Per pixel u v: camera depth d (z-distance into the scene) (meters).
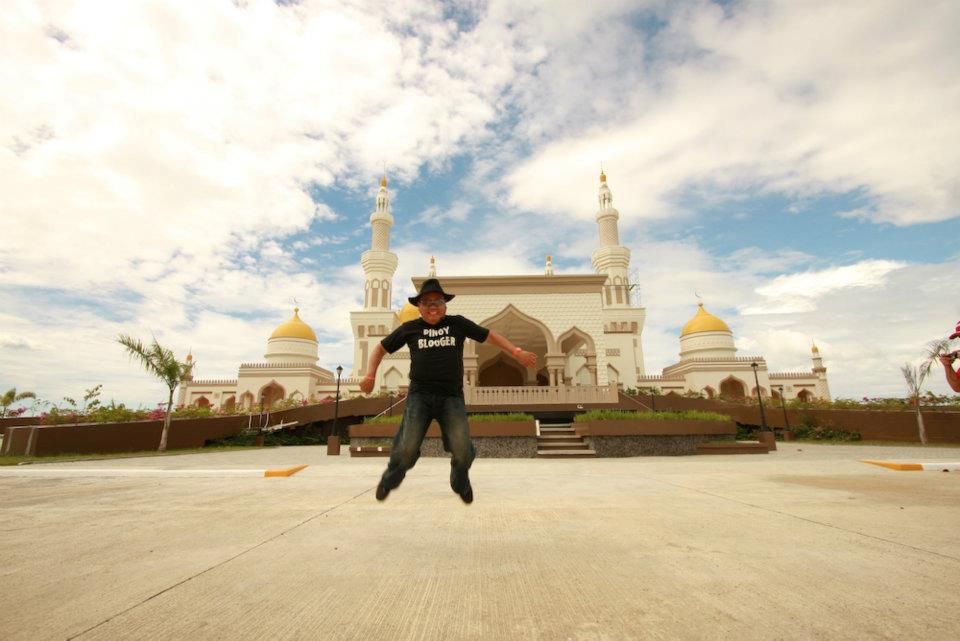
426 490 6.31
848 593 2.34
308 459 13.70
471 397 20.59
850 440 20.73
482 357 29.08
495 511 4.70
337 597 2.39
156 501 5.43
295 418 24.77
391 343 3.82
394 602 2.33
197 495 5.90
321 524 4.12
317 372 42.38
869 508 4.60
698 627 1.99
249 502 5.32
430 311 3.69
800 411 22.89
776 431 23.44
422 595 2.41
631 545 3.32
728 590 2.41
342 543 3.45
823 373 42.25
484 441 14.60
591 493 5.92
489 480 7.50
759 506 4.79
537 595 2.39
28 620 2.13
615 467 10.07
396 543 3.44
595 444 14.91
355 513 4.63
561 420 20.53
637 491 6.06
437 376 3.60
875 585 2.45
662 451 15.10
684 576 2.63
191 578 2.69
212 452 17.70
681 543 3.35
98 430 16.55
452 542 3.46
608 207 54.41
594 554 3.11
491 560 3.00
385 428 15.75
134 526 4.08
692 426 15.61
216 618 2.15
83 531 3.89
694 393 29.09
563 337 23.55
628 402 20.42
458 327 3.74
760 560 2.91
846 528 3.76
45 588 2.54
